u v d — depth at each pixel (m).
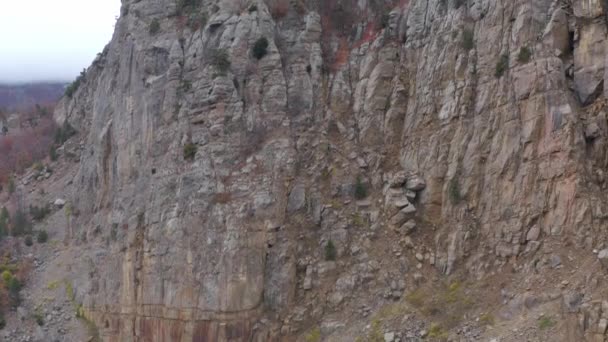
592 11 39.75
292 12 50.34
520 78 40.44
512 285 37.59
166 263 45.56
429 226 42.56
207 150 45.81
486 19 43.09
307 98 47.56
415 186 43.28
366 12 50.66
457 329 37.38
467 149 42.06
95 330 52.28
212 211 44.38
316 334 41.03
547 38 40.28
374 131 46.53
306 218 44.66
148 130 50.28
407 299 40.16
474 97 42.69
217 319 42.72
